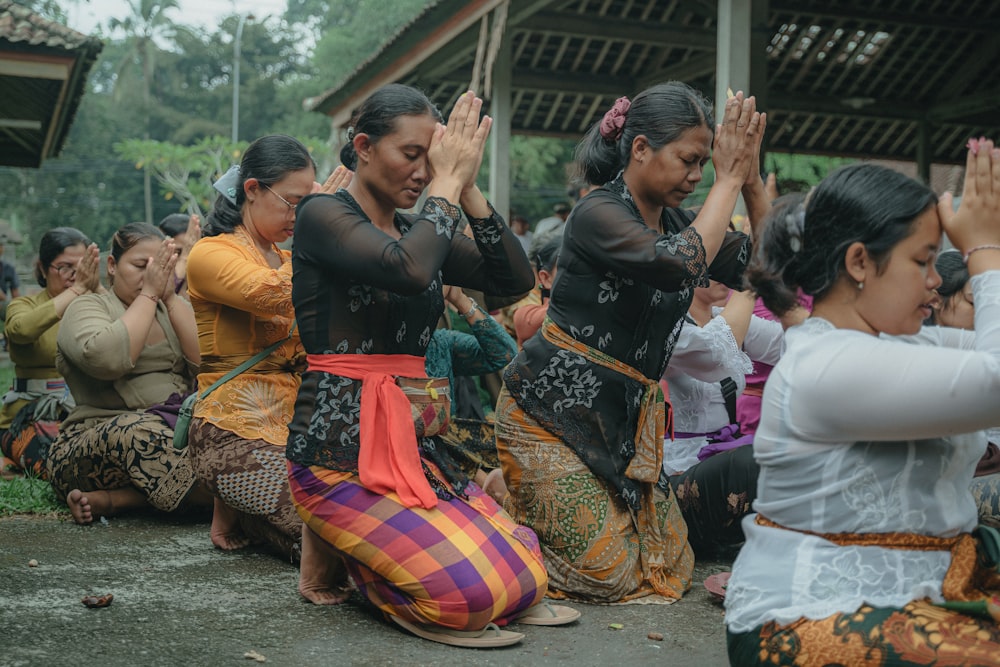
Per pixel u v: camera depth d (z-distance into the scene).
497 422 3.44
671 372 3.98
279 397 3.88
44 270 5.73
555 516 3.29
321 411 2.97
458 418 4.50
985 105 12.96
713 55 12.38
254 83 58.16
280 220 3.85
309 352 3.03
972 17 12.13
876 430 1.80
